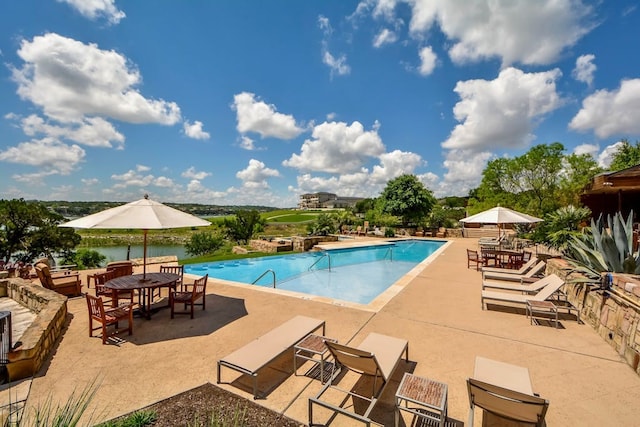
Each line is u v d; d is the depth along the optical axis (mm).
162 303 7184
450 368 4113
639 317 4027
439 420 2660
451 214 36031
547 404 2240
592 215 12695
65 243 21906
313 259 17594
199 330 5473
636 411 3174
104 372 3969
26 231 21031
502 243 16812
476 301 7262
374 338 4125
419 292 8086
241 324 5762
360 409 3189
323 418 3035
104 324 4867
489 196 29047
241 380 3771
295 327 4641
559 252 10867
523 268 9375
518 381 3006
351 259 18016
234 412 3111
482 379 3047
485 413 2916
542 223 15305
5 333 4098
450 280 9555
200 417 3021
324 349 3771
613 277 4844
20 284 7512
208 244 25375
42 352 4258
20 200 20844
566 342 4957
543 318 6059
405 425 2922
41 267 7371
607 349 4695
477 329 5520
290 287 11781
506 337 5156
